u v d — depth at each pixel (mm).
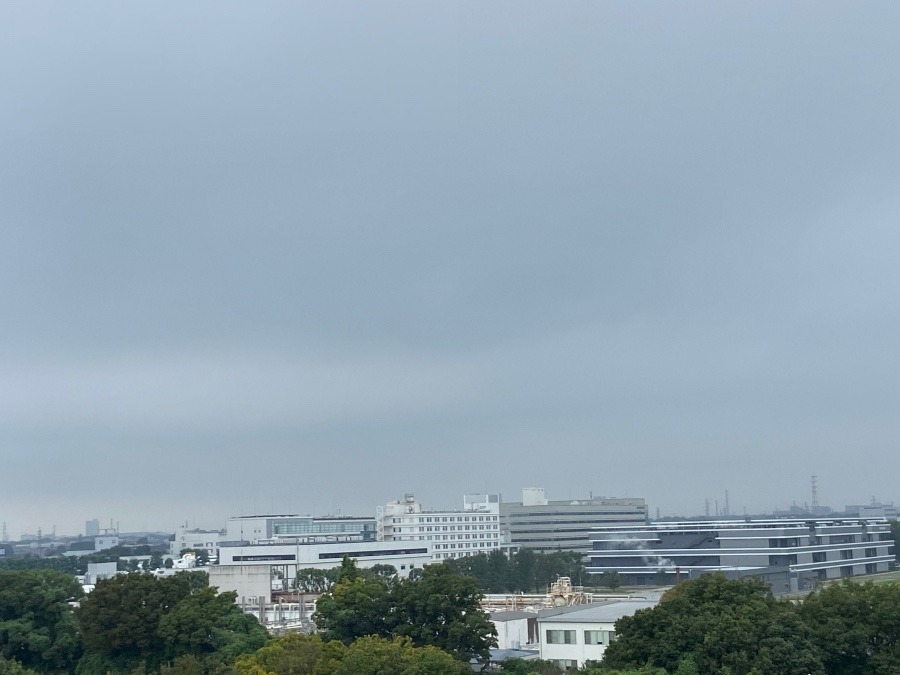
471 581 111125
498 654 121062
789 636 85875
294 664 89000
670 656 87188
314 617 114812
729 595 92438
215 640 113562
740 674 83312
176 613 115250
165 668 82875
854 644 87875
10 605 126562
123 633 115688
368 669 85812
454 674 88562
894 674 84125
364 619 111188
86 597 128875
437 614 108562
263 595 166875
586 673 85938
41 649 123312
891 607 87562
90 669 118875
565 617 118125
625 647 90562
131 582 120625
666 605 92875
